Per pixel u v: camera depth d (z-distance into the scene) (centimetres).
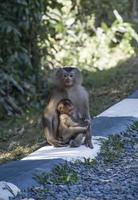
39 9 1530
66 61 2006
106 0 2253
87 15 2184
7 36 1488
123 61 2030
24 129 1305
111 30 2222
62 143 945
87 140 933
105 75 1808
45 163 845
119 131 1032
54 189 762
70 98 941
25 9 1485
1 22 1453
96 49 2155
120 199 735
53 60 1866
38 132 1234
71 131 934
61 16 1969
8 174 798
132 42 2291
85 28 2192
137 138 1009
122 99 1352
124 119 1102
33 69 1605
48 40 1642
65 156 887
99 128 1038
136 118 1120
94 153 913
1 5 1482
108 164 875
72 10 2083
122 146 963
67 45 2064
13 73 1509
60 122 941
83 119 941
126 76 1705
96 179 809
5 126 1385
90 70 1977
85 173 831
